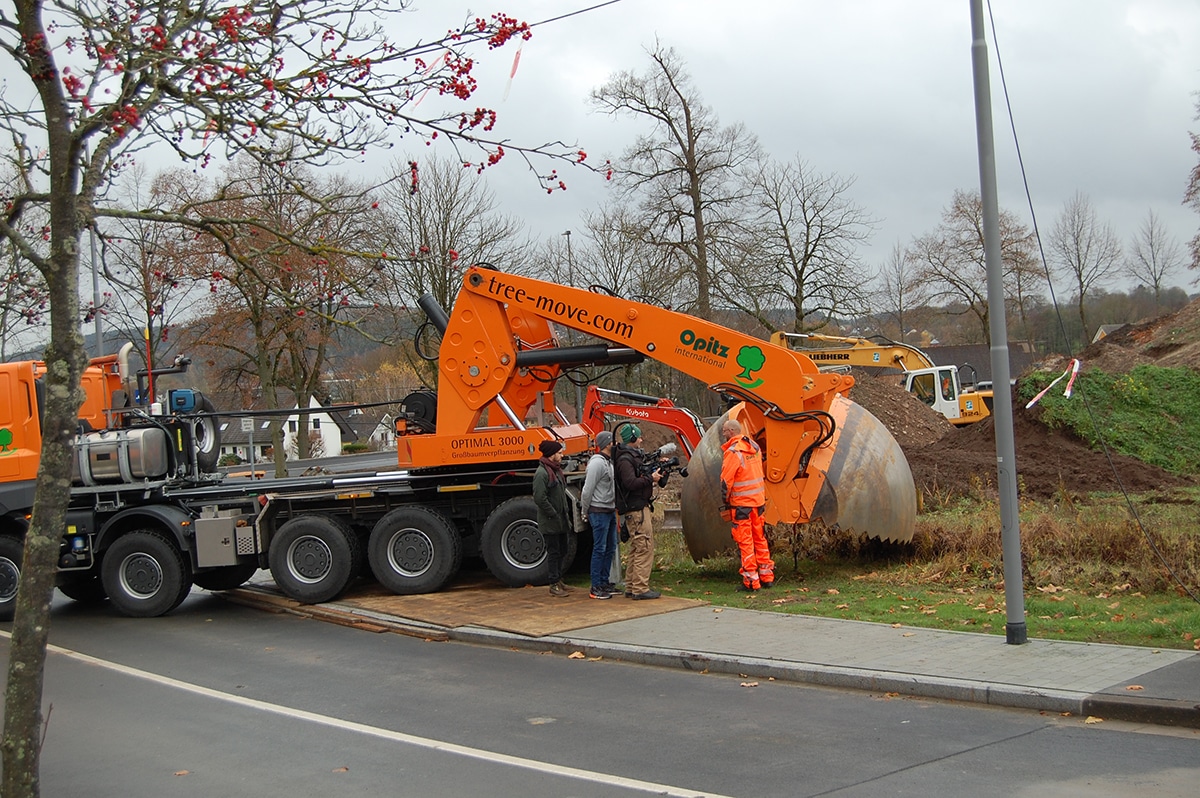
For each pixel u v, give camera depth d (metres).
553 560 11.86
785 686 7.99
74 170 4.61
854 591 11.25
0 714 7.88
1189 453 20.09
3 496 12.70
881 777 5.83
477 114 5.38
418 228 27.81
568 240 37.88
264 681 8.95
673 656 8.76
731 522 11.72
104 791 6.22
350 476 13.14
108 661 10.14
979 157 8.66
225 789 6.15
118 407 13.91
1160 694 6.82
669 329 11.78
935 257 54.41
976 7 8.65
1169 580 10.25
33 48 4.53
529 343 12.97
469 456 12.27
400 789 6.01
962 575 11.65
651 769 6.15
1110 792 5.43
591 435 14.27
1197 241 39.62
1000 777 5.74
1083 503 16.22
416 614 11.28
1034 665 7.77
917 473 18.73
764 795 5.62
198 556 12.70
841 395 13.09
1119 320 62.94
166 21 5.04
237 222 5.23
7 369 12.83
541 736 6.94
